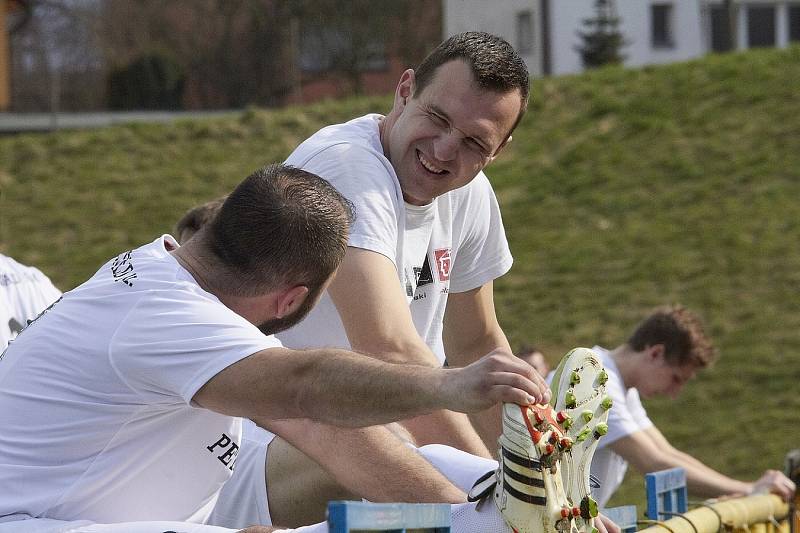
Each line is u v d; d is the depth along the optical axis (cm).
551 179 2691
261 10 4975
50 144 3012
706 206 2464
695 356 856
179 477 414
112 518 404
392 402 344
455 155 492
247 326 377
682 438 1744
